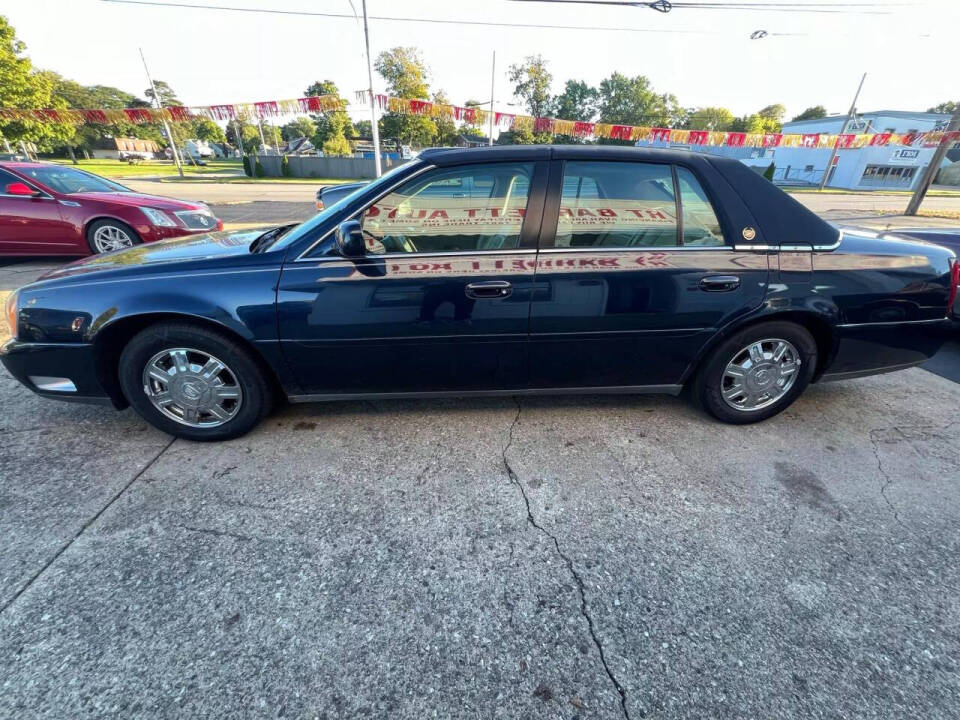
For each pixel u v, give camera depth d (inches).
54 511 82.1
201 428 100.7
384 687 56.2
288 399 102.2
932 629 64.1
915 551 76.4
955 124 564.7
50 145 2006.6
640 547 76.6
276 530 79.0
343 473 93.2
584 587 69.5
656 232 94.2
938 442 105.9
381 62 1595.7
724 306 96.1
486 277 91.1
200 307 89.4
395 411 115.3
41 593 66.8
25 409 113.9
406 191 91.8
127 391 96.5
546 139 1397.6
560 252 92.0
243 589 68.2
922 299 102.5
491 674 57.7
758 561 74.2
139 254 105.9
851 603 67.5
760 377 105.4
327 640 61.4
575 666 58.8
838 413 117.8
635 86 2245.3
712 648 61.1
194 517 81.4
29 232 239.0
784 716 53.8
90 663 57.9
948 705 55.1
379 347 94.1
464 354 96.4
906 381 137.0
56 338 92.6
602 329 95.4
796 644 61.7
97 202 238.7
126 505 83.9
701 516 83.3
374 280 90.4
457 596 67.8
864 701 55.4
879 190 1352.1
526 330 94.4
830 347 104.0
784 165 1653.5
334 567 72.2
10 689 54.9
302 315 90.9
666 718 53.5
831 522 82.3
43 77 1073.5
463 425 109.7
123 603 65.7
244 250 99.4
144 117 399.9
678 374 103.8
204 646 60.2
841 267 98.3
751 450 102.0
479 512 83.7
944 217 592.4
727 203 95.2
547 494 88.3
